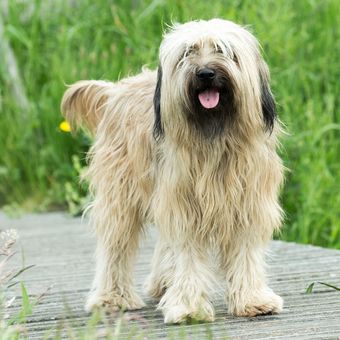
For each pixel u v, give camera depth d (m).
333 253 9.98
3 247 6.30
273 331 6.79
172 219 7.30
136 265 9.84
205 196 7.23
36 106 15.82
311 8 14.99
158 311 7.79
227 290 7.59
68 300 8.25
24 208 14.96
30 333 7.04
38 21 16.80
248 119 7.10
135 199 7.82
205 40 7.04
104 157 8.02
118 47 15.61
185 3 15.05
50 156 15.54
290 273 8.98
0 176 15.75
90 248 11.07
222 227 7.36
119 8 16.16
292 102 13.66
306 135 13.02
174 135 7.14
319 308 7.49
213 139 7.16
